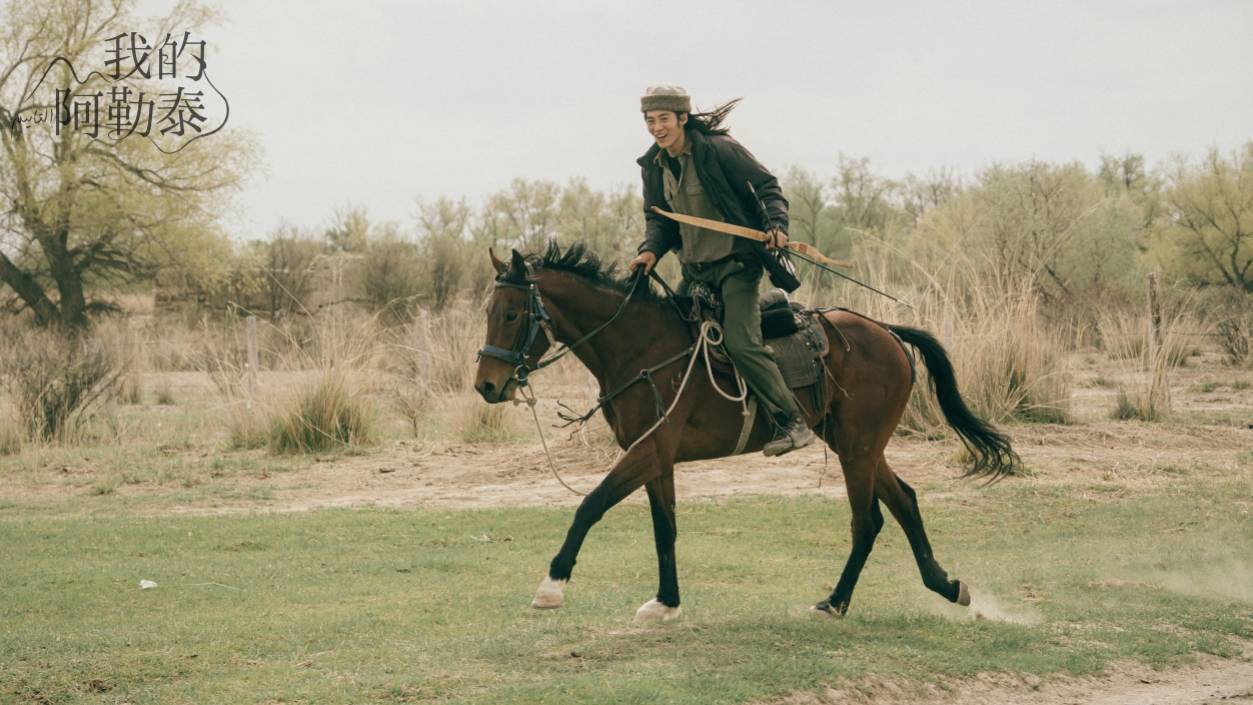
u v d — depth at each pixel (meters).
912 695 6.27
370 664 6.52
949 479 13.91
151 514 12.72
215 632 7.31
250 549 10.67
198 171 38.59
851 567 7.80
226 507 13.27
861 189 49.16
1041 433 16.53
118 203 37.25
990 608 8.28
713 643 6.90
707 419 7.47
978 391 17.16
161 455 17.00
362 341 19.16
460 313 24.14
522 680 6.17
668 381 7.28
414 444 17.80
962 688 6.44
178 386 25.95
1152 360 18.88
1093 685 6.68
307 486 14.70
